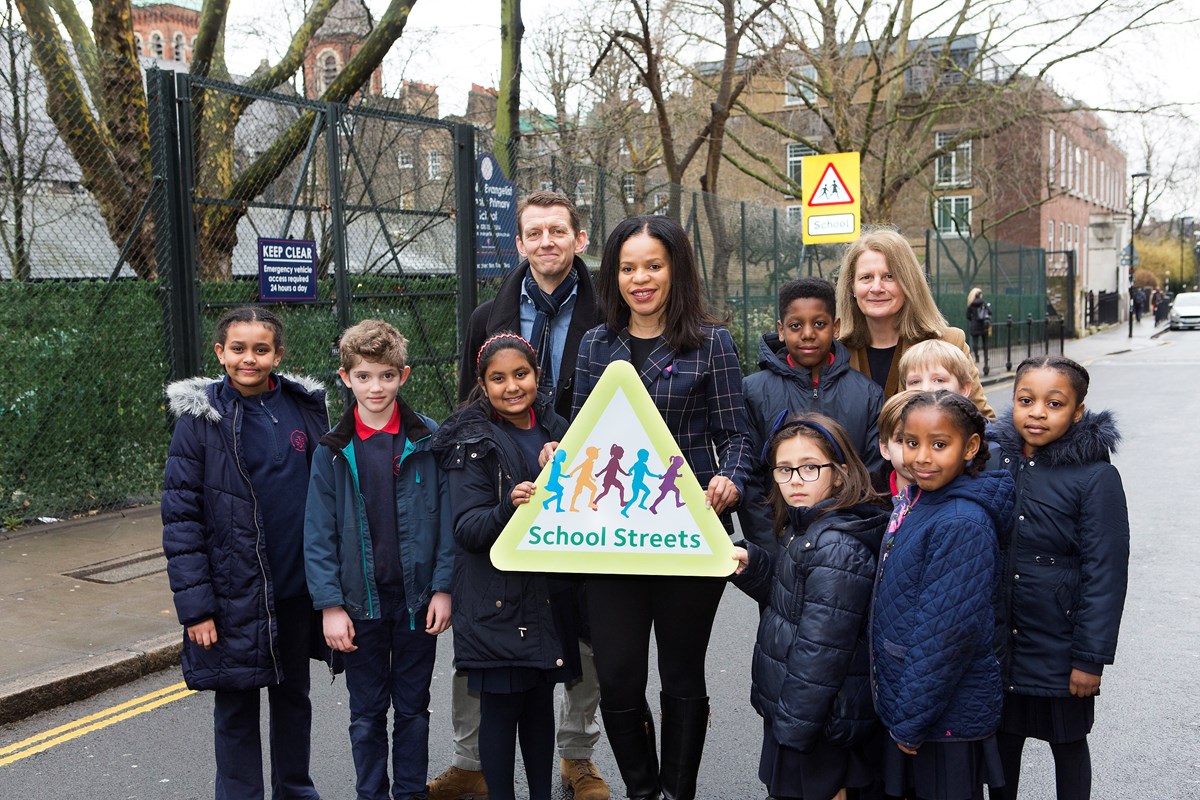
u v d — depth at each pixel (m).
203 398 3.13
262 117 11.34
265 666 3.11
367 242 10.17
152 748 4.12
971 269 24.00
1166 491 9.33
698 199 14.41
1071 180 47.84
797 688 2.70
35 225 8.46
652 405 2.92
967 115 24.39
